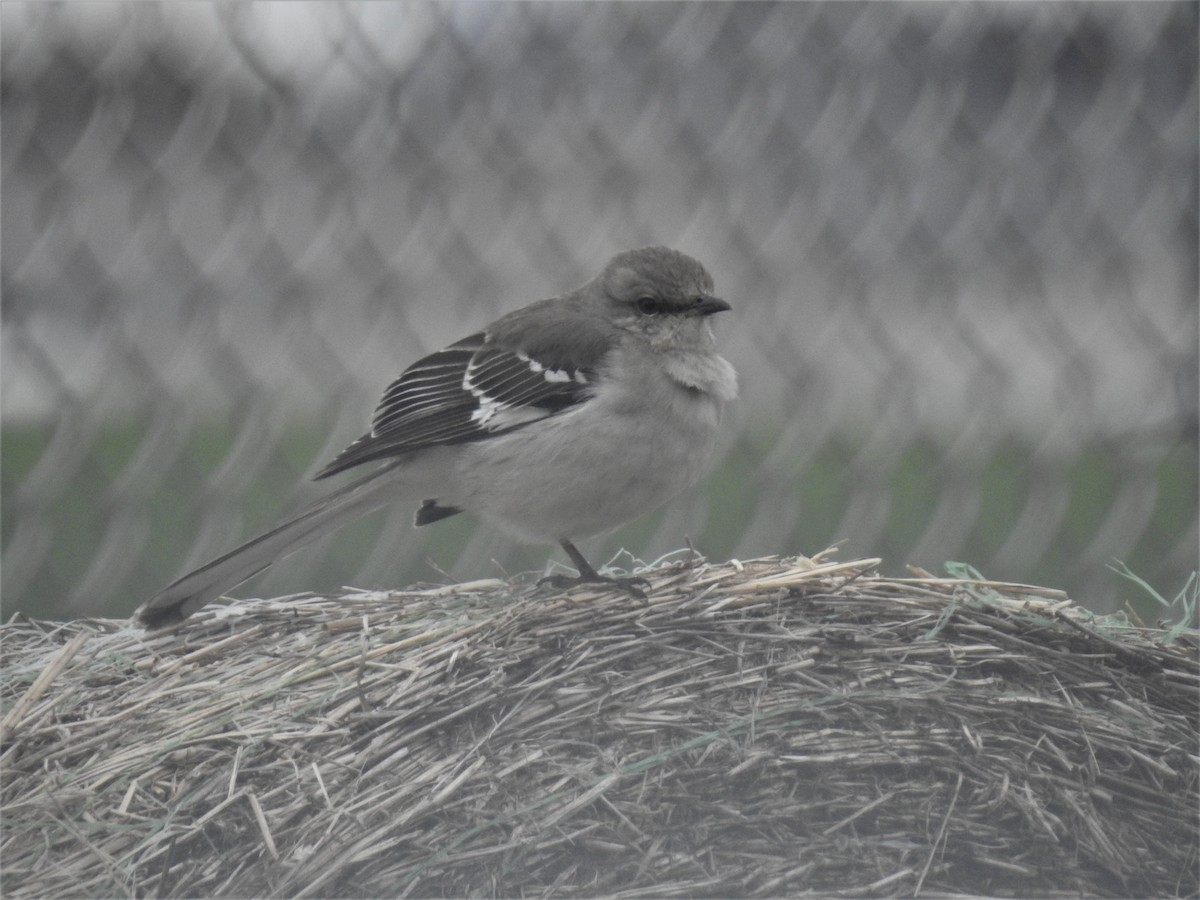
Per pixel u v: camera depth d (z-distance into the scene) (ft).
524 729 23.29
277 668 25.55
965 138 42.98
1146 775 23.88
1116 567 41.63
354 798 22.38
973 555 42.06
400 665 24.59
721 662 24.18
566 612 25.11
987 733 23.61
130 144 35.78
